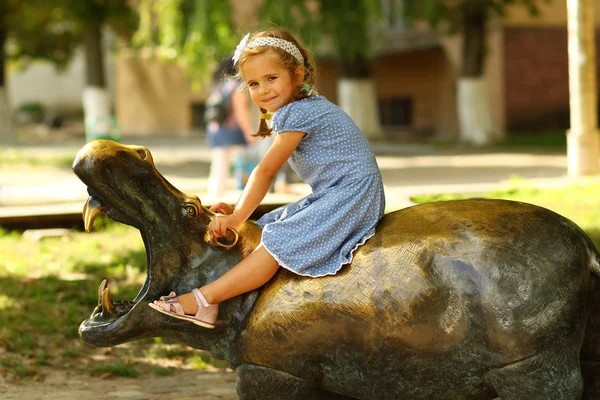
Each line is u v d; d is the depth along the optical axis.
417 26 35.31
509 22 34.09
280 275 4.69
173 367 7.38
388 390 4.52
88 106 32.03
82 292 9.45
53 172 22.14
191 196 4.89
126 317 4.79
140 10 27.64
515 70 34.50
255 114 16.11
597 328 4.65
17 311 8.73
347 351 4.48
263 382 4.65
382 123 39.00
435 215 4.61
